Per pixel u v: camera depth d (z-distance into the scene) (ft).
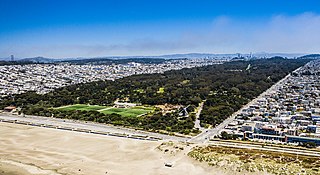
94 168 522.47
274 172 456.86
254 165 476.13
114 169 516.32
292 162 488.44
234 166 483.51
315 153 571.69
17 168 527.81
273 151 571.69
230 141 647.97
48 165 539.70
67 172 508.12
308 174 442.91
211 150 556.92
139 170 508.53
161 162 537.24
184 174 486.79
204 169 496.23
